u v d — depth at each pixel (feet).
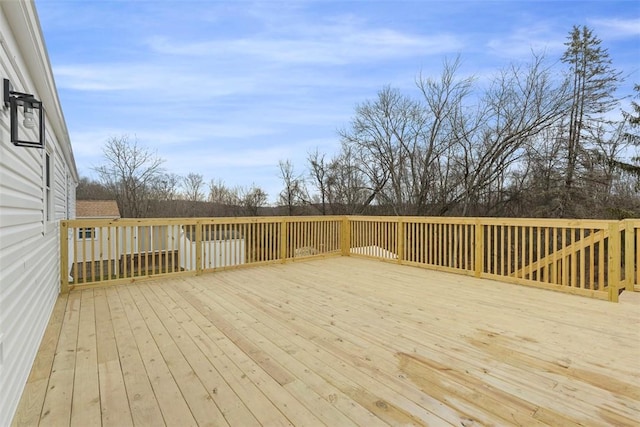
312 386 6.85
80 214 54.54
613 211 37.83
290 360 8.02
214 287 15.33
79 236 38.63
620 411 6.01
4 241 5.92
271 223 21.47
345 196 59.88
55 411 6.06
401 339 9.30
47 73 9.94
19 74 7.86
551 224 14.73
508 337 9.45
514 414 5.91
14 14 6.55
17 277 6.80
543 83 38.60
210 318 11.05
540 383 6.97
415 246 20.68
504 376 7.27
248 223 20.58
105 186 69.67
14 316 6.39
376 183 53.06
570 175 39.09
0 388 5.25
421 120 46.93
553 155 39.55
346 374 7.35
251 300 13.19
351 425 5.62
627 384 6.93
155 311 11.82
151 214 72.90
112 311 11.84
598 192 38.96
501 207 42.93
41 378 7.23
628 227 14.25
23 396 6.54
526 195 40.75
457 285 15.72
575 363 7.87
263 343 9.03
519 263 29.25
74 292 14.43
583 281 13.83
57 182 18.10
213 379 7.14
